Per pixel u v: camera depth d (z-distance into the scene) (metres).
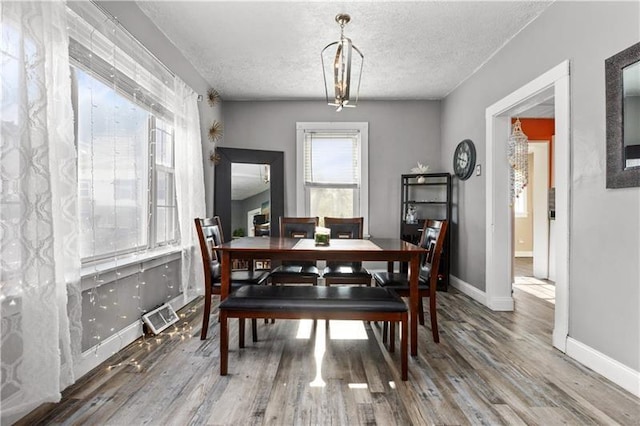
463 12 2.80
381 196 5.14
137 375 2.11
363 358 2.39
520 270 6.21
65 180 1.78
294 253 2.41
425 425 1.64
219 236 3.15
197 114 3.73
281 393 1.92
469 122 4.15
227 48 3.45
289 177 5.12
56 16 1.72
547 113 4.64
